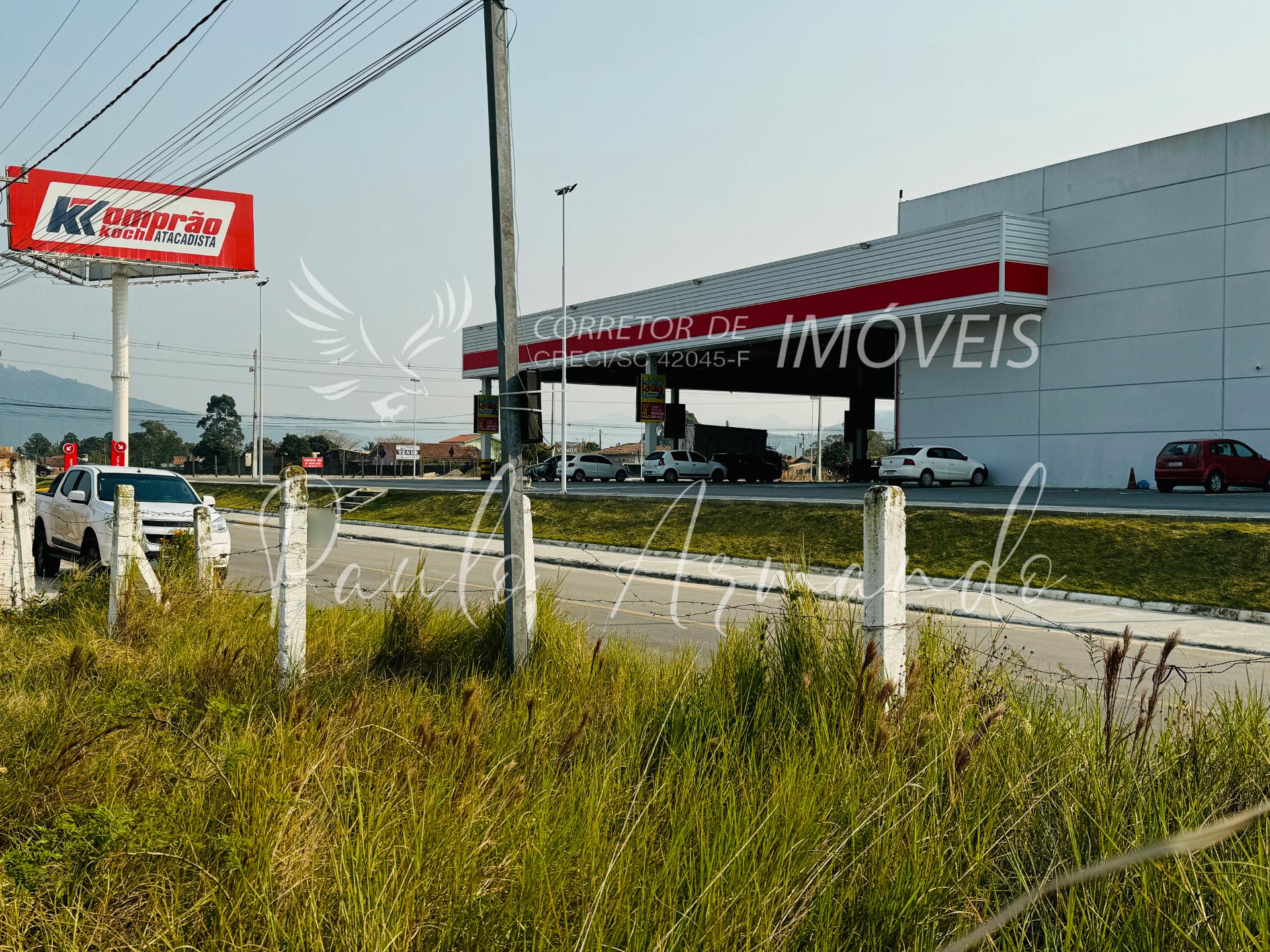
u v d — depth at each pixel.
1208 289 29.77
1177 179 30.50
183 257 53.53
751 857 3.20
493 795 3.82
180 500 15.83
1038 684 5.71
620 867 3.12
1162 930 2.82
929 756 3.96
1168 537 16.86
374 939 2.76
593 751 4.43
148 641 8.01
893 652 4.84
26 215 49.81
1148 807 3.46
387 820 3.59
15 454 10.51
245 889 3.12
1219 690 8.02
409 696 5.88
